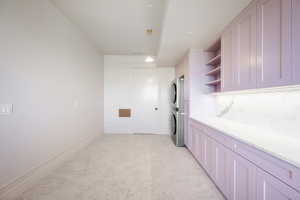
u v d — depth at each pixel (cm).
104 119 454
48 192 169
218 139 170
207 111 284
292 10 103
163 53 314
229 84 190
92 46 362
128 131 457
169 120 448
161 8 218
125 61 452
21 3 163
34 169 183
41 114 194
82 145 314
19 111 162
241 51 165
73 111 275
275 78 118
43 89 197
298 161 79
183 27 201
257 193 108
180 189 176
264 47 130
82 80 310
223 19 181
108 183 188
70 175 207
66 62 250
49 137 210
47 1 202
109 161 255
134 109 459
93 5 214
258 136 135
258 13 137
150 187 180
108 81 454
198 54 284
